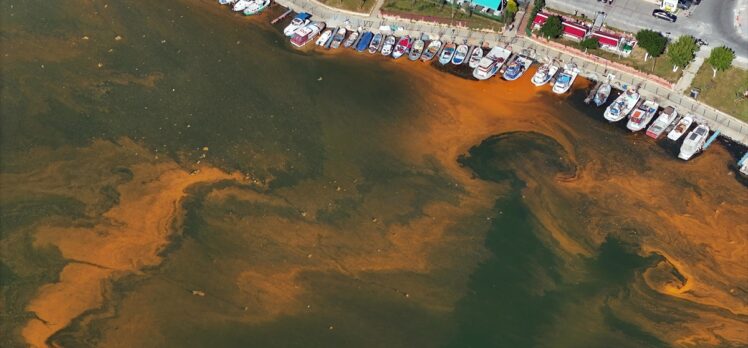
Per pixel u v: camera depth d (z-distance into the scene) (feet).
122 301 244.42
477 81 313.32
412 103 305.12
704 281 242.17
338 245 256.73
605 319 236.22
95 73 320.09
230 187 274.57
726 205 261.44
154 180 278.26
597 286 244.01
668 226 256.93
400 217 263.90
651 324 233.76
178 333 236.22
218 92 311.27
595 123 292.61
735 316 233.35
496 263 250.98
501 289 244.83
